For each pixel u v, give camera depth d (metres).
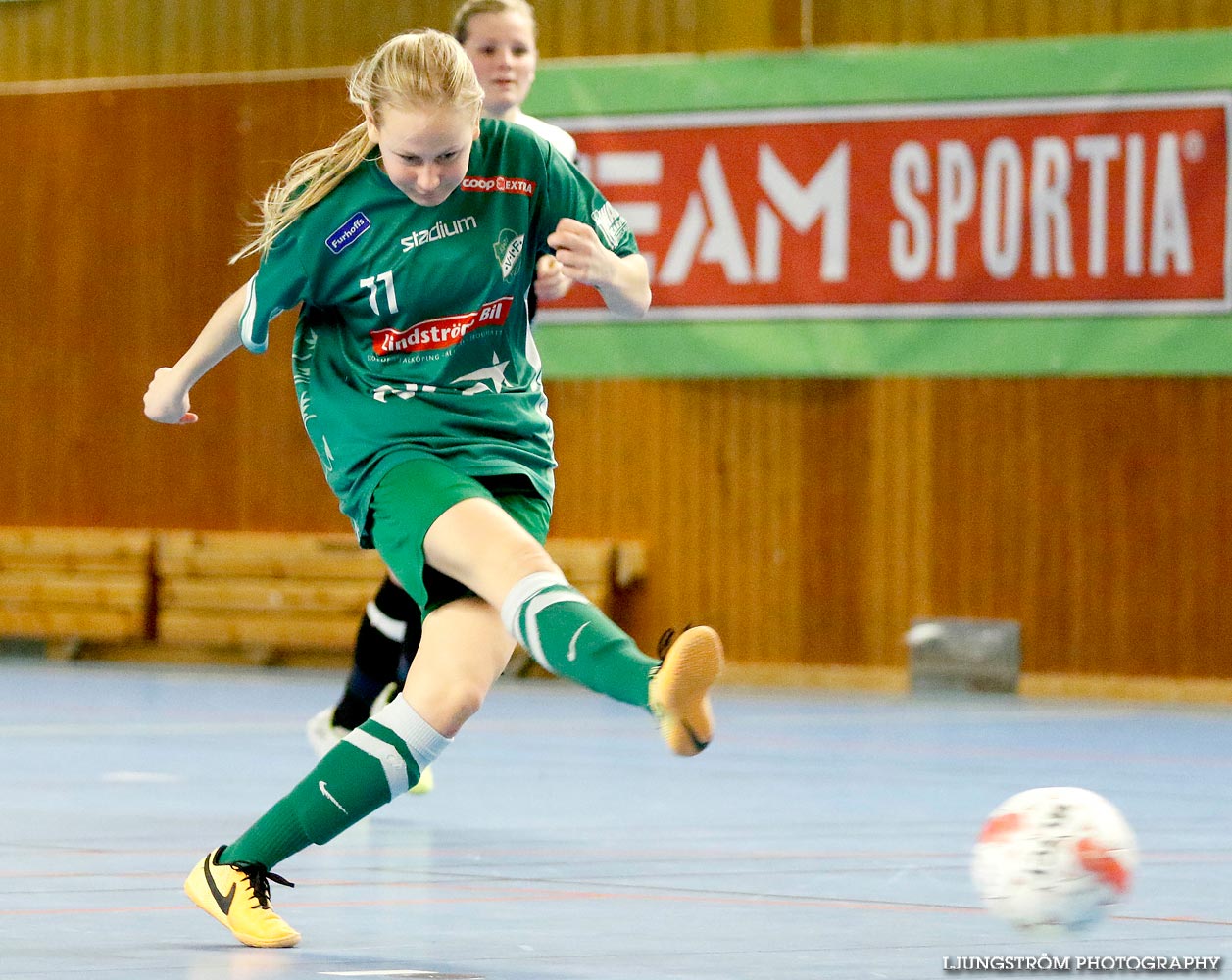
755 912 11.25
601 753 22.73
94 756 21.81
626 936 10.35
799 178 33.91
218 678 35.03
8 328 39.12
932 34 33.47
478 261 10.38
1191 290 31.97
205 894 10.20
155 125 38.12
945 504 33.41
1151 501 32.31
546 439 10.82
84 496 38.81
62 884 12.34
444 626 10.11
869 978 9.05
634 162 34.75
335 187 10.27
